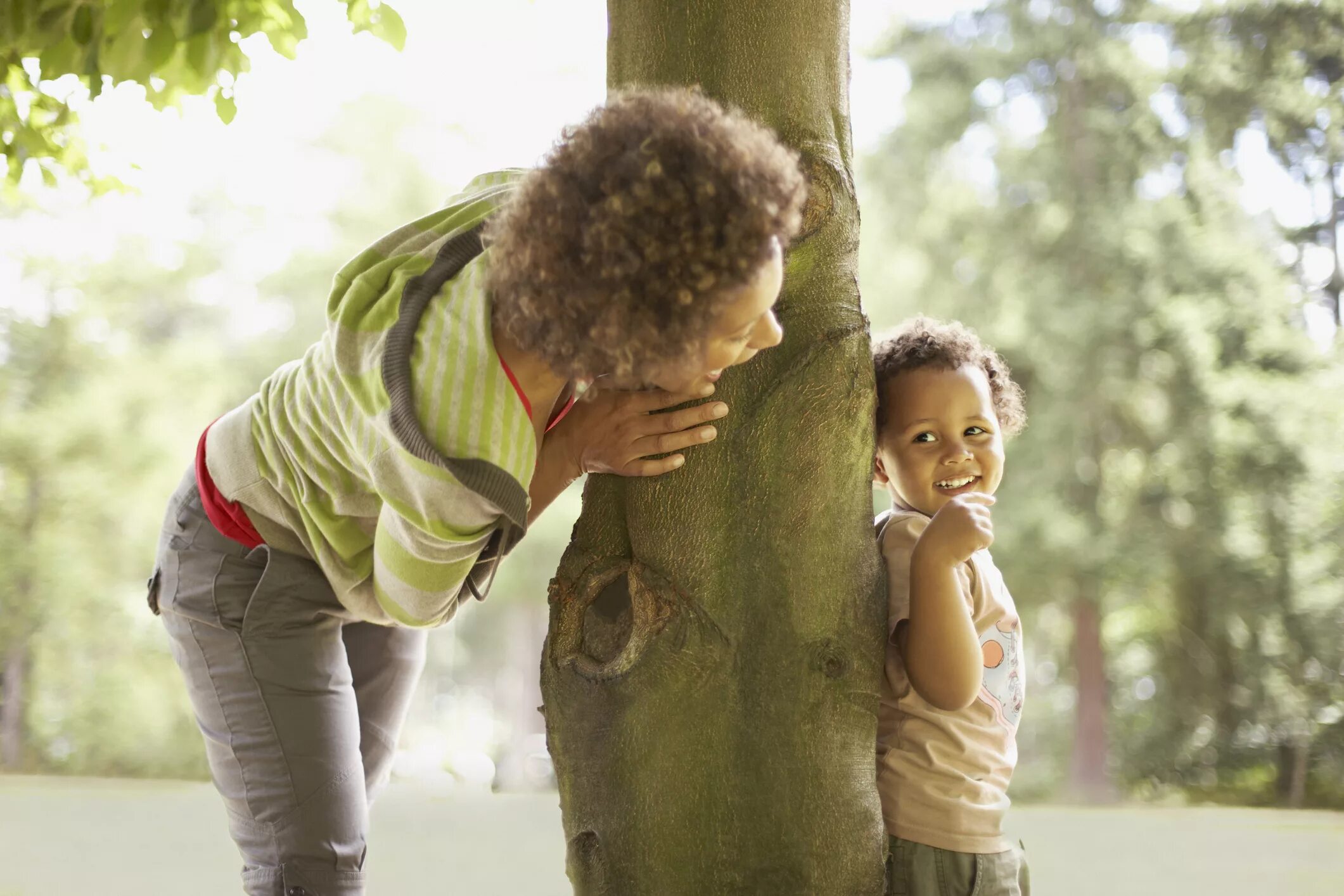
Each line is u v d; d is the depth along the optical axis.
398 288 1.72
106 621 19.00
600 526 1.89
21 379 19.70
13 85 3.67
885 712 1.98
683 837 1.75
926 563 1.85
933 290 19.36
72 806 10.97
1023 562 17.72
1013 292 18.89
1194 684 19.16
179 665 2.09
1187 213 18.98
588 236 1.42
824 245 1.88
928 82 20.31
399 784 22.06
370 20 3.11
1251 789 18.56
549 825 10.70
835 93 1.98
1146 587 18.27
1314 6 19.95
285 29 3.03
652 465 1.81
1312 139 20.42
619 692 1.80
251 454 1.98
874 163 20.45
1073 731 18.83
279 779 1.99
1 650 18.56
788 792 1.75
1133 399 18.22
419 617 1.90
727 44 1.93
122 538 19.22
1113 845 9.30
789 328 1.85
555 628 1.87
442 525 1.68
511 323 1.56
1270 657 18.45
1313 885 7.03
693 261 1.41
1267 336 18.67
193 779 17.98
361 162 25.16
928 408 2.08
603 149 1.45
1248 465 18.02
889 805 1.94
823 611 1.80
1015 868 1.97
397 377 1.61
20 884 6.40
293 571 2.01
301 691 2.01
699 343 1.46
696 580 1.80
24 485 18.89
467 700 40.22
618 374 1.51
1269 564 17.88
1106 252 18.61
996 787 1.99
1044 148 19.66
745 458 1.82
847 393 1.84
